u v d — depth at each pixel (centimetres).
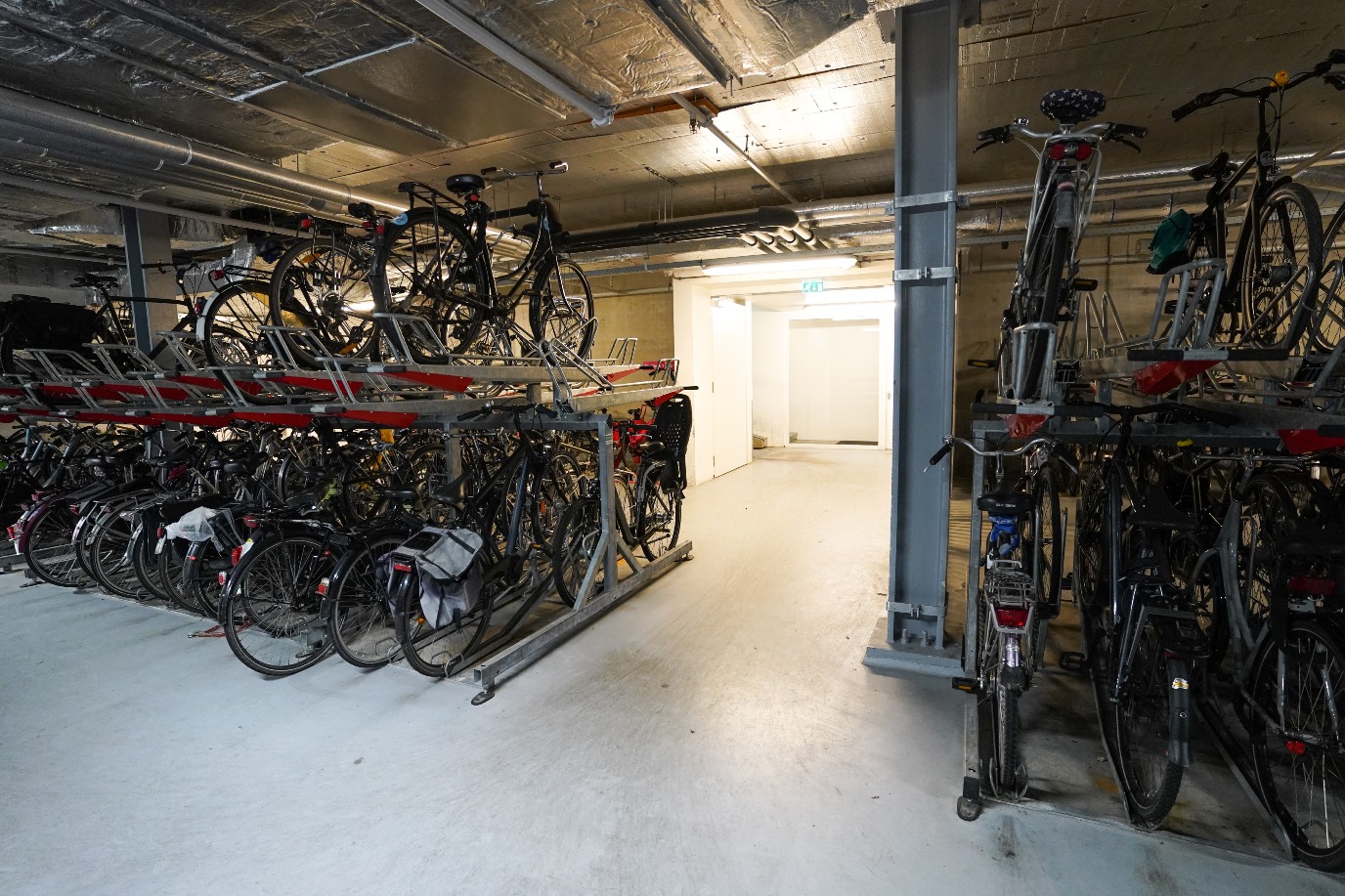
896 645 280
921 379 269
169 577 351
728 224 434
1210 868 159
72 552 399
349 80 269
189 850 175
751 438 852
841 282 691
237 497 336
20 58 253
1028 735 217
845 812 185
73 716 243
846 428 1034
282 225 484
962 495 594
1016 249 630
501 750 218
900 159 256
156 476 390
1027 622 180
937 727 228
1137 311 580
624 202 582
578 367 366
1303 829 169
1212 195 265
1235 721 217
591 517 353
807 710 240
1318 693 162
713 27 229
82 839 180
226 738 228
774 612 339
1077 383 303
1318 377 186
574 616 314
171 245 517
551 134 422
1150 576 173
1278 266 212
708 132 422
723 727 230
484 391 395
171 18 223
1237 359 162
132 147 299
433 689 261
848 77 350
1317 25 304
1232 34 314
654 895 158
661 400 427
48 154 299
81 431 489
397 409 295
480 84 272
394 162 472
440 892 160
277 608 284
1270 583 186
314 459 379
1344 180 356
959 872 162
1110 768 198
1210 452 244
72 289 712
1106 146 455
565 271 431
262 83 272
